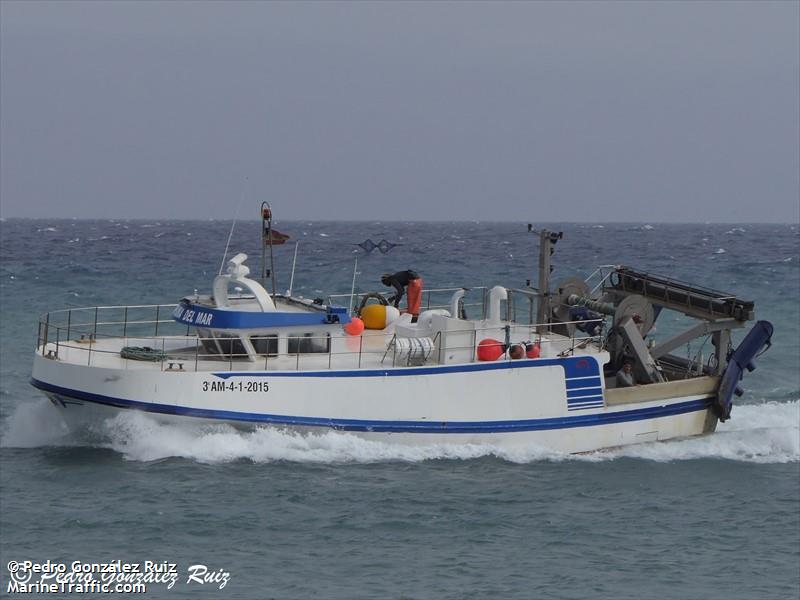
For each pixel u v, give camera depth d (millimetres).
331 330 91062
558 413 93375
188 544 69438
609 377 102438
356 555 68188
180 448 85250
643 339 101062
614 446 96688
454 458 90000
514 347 91812
